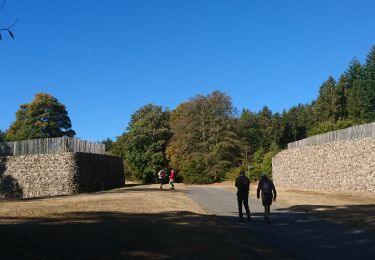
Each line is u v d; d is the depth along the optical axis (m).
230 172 73.00
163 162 78.94
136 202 25.73
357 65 92.56
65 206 22.72
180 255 11.20
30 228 14.28
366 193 34.94
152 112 81.56
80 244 11.72
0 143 48.31
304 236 15.52
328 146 44.38
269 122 107.12
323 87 97.12
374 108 77.38
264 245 13.65
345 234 15.86
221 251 12.09
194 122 75.50
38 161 45.97
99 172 50.59
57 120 88.75
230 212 23.16
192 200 29.92
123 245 11.82
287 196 33.03
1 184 46.94
